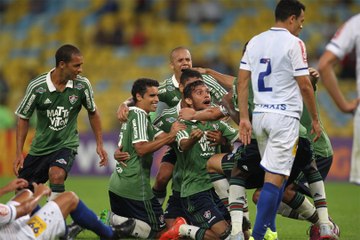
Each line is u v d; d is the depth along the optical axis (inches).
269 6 3139.8
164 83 1082.7
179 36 3056.1
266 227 799.1
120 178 957.8
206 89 926.4
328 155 975.0
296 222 1179.9
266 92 805.2
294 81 800.3
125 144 954.1
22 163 989.2
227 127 945.5
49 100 972.6
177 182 962.1
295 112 798.5
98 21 3132.4
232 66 2871.6
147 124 959.0
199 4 3134.8
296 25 829.8
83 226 781.3
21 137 990.4
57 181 953.5
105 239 807.1
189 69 971.9
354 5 3095.5
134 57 2997.0
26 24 3230.8
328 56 740.7
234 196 837.2
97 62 2987.2
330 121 2556.6
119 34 3080.7
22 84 2989.7
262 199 791.1
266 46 809.5
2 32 3221.0
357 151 786.8
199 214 905.5
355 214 1301.7
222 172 894.4
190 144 898.1
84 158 2197.3
